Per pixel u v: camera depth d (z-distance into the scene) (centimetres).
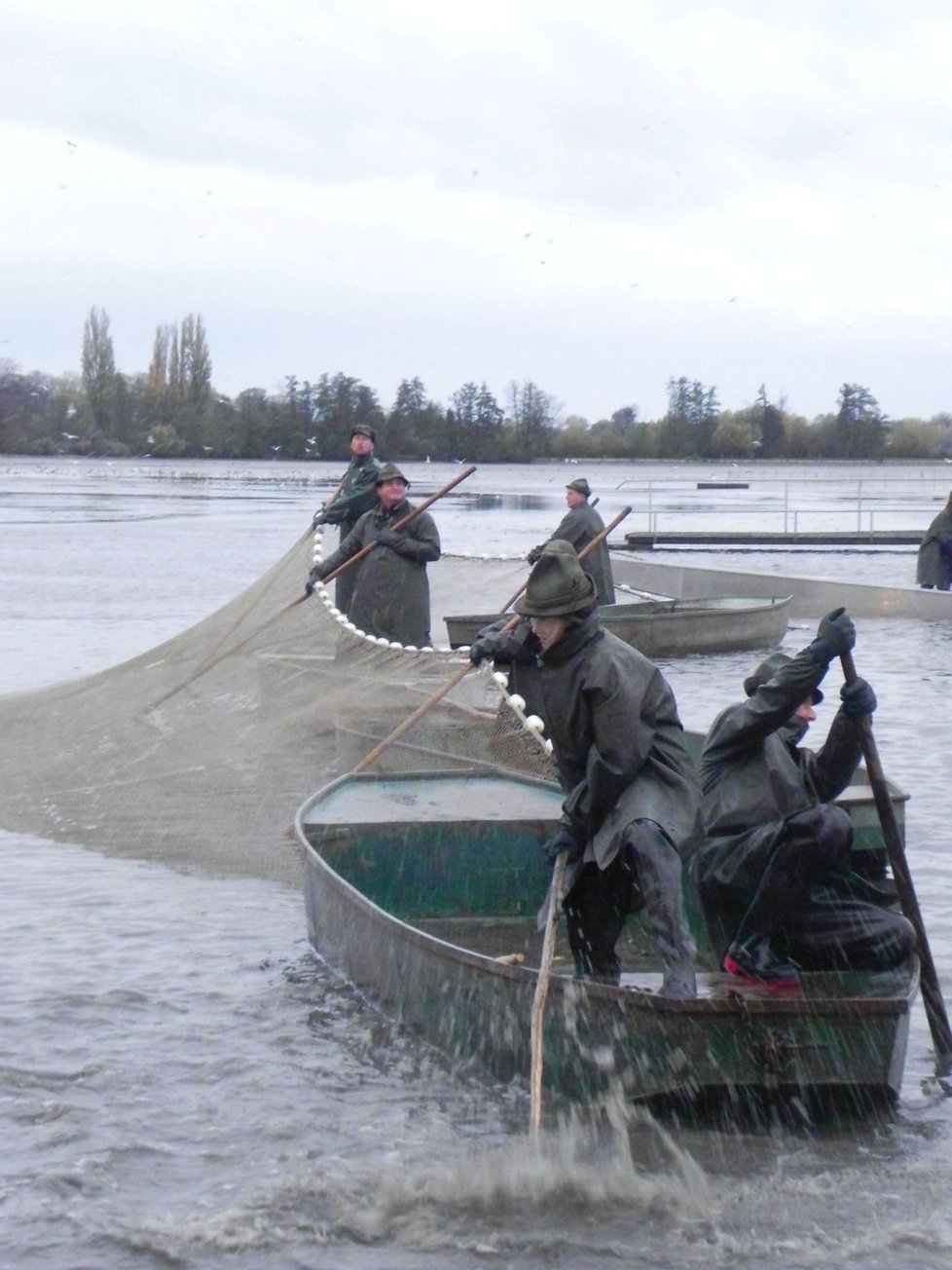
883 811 747
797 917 751
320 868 853
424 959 745
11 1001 816
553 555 704
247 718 1216
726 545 4541
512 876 922
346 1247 579
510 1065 700
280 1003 816
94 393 17288
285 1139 662
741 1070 652
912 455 18425
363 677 1168
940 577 2878
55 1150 650
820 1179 624
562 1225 593
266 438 16525
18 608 2908
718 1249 573
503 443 17338
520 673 808
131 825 1109
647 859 680
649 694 706
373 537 1451
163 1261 568
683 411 18488
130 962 878
